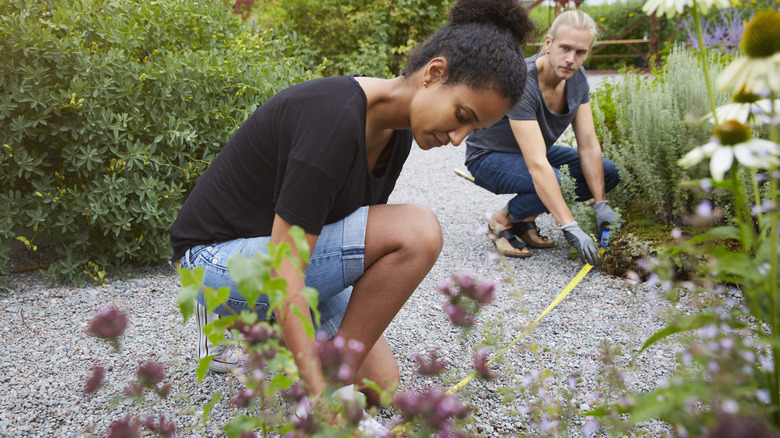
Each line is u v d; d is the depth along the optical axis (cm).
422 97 148
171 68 312
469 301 137
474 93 142
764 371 109
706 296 162
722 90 105
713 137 97
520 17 149
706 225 281
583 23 300
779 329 100
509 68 142
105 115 292
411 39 888
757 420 80
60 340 240
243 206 164
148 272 321
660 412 95
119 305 276
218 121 333
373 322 162
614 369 146
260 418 106
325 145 143
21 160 287
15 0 285
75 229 298
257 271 94
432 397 111
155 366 126
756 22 99
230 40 386
